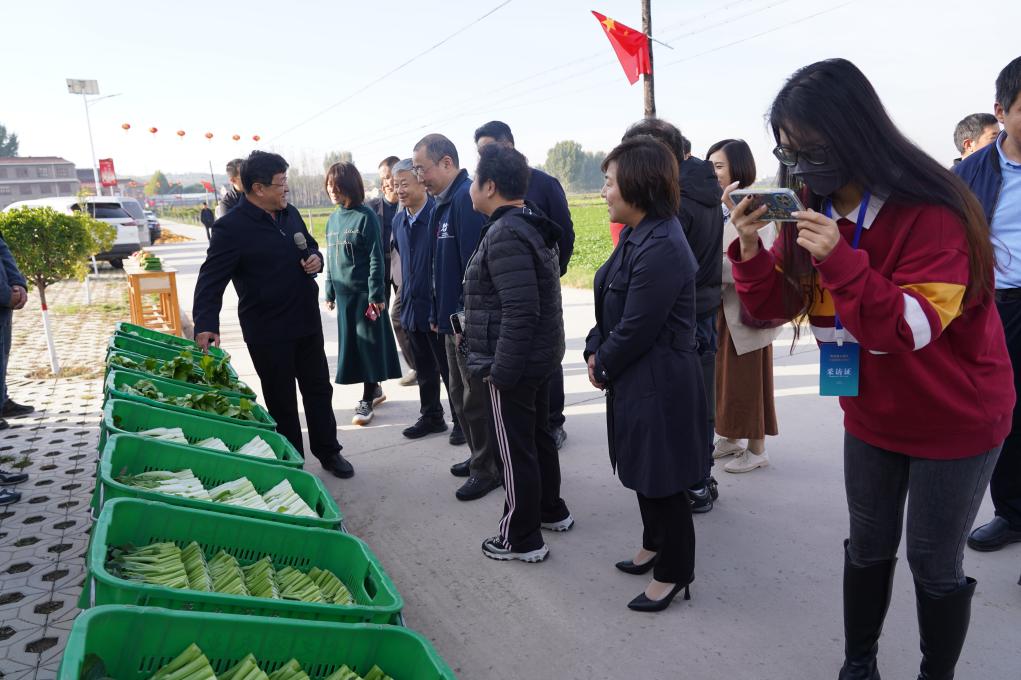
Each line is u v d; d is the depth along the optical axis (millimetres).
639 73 11602
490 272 2986
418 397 6125
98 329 10141
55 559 3332
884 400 1924
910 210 1724
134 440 2562
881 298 1619
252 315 3996
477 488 4031
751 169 3764
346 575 2238
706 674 2498
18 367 7598
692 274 2658
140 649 1553
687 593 2938
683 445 2684
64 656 1379
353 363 5312
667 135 3346
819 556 3264
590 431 5078
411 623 2861
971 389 1844
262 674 1577
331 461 4383
